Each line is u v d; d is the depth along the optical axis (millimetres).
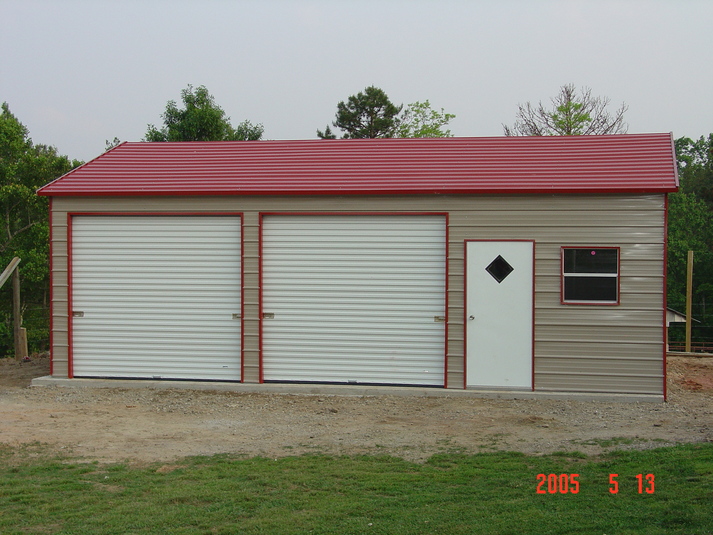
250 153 13883
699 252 34969
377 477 7137
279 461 7836
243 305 12250
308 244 12156
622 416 10156
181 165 13406
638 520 5523
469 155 12992
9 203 26344
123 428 9602
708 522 5293
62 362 12719
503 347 11633
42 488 6875
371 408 10867
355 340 12078
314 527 5695
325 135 47125
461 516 5855
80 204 12602
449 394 11664
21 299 29766
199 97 29469
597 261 11391
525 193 11492
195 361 12477
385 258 11992
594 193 11328
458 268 11727
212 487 6820
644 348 11250
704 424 9484
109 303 12625
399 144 13859
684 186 45125
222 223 12367
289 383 12195
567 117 37250
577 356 11414
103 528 5746
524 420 9977
